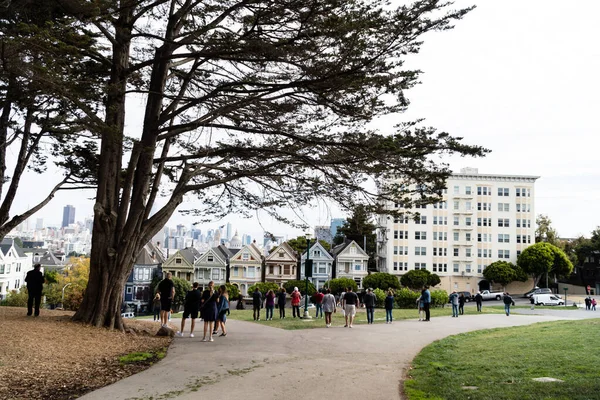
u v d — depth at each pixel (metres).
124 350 12.91
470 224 80.94
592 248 87.44
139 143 14.42
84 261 72.69
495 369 10.69
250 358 12.16
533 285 80.31
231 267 73.75
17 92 12.23
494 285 80.56
